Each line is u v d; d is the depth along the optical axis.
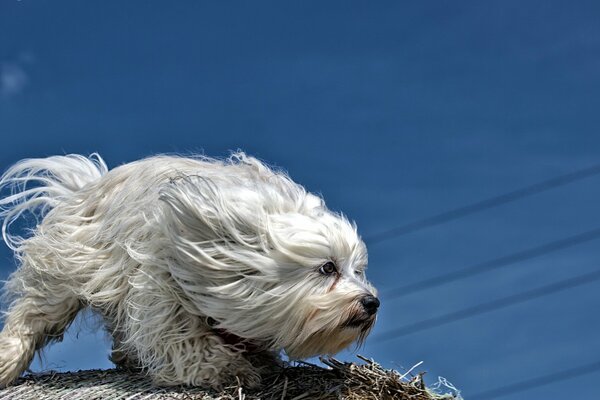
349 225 1.82
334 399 1.77
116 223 1.87
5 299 1.97
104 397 1.80
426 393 1.81
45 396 1.84
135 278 1.82
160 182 1.87
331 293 1.77
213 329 1.83
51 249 1.91
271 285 1.78
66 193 2.02
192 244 1.79
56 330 1.94
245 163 1.95
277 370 1.86
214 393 1.78
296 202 1.83
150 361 1.82
